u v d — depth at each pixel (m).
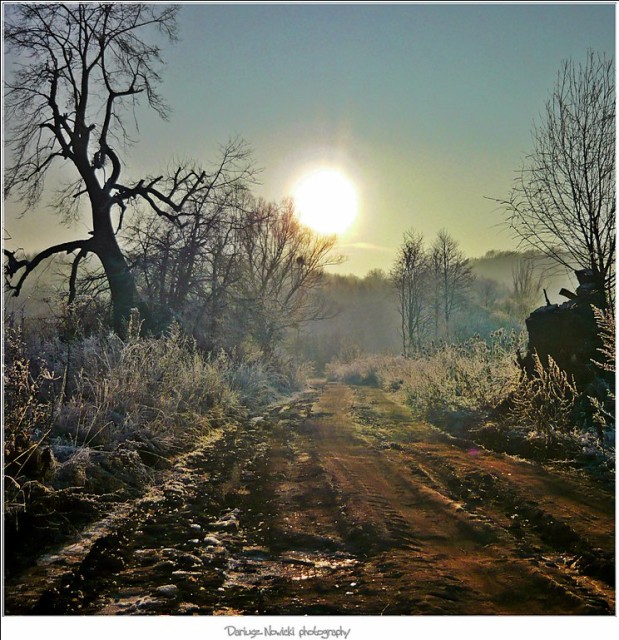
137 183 28.92
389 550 7.23
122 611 5.63
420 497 9.62
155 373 15.76
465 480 10.67
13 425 8.36
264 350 35.84
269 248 40.69
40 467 8.41
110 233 27.80
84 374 13.78
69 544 7.22
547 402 13.72
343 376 48.84
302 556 7.19
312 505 9.38
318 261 41.97
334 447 14.61
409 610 5.64
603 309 14.91
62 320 17.12
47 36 26.61
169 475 10.88
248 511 9.09
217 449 13.80
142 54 27.77
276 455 13.53
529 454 12.97
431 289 52.81
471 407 17.78
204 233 29.03
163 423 13.48
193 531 7.94
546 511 8.43
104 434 11.16
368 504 9.12
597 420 12.68
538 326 15.77
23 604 5.71
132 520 8.18
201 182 29.75
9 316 12.73
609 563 6.47
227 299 30.67
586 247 16.78
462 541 7.64
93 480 9.13
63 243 27.38
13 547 6.81
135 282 29.05
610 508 8.65
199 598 5.95
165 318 26.98
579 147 16.73
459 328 47.94
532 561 6.79
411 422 19.52
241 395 24.45
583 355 14.70
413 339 52.28
